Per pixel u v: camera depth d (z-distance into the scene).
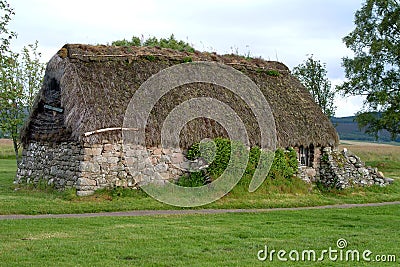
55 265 9.86
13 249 10.98
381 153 51.78
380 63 44.94
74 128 19.44
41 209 16.62
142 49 23.38
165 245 11.63
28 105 33.97
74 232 12.95
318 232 13.78
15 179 24.27
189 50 25.42
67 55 21.22
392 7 44.12
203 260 10.44
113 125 19.56
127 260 10.32
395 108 43.56
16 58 32.12
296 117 24.23
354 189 23.55
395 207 19.83
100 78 20.66
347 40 46.03
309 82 41.25
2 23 18.88
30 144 23.56
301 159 24.14
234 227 14.22
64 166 20.44
